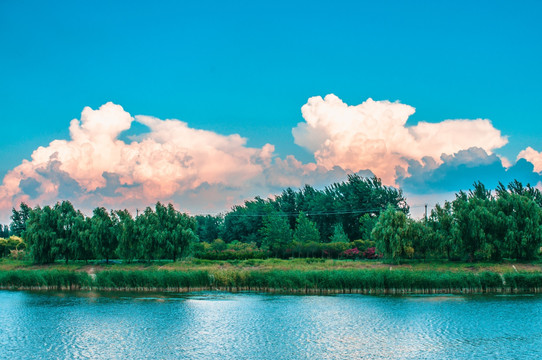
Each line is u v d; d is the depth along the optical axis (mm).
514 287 60062
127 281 64875
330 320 44625
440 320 44156
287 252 96062
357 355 33906
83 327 42469
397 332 40031
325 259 90250
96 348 35781
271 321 44500
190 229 89250
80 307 52000
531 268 73000
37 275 67125
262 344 36812
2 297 59312
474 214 77562
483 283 59969
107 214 90250
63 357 33625
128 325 43188
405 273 61094
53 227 90312
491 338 37969
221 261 88125
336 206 145250
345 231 145000
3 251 119312
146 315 47531
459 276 60281
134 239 86375
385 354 34094
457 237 76875
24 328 42250
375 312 48094
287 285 62375
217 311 49219
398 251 77625
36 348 35875
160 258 89438
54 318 46344
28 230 89375
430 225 83000
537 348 35188
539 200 120250
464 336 38656
